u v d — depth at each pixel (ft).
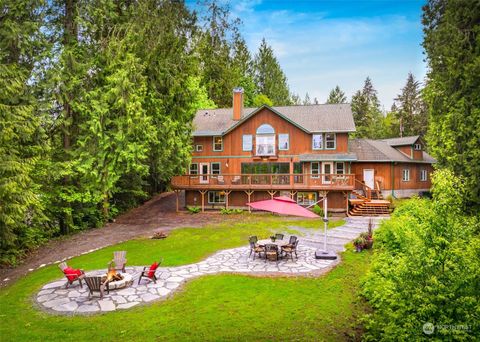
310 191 83.56
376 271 32.78
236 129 93.50
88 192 61.21
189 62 71.15
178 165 78.02
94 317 28.09
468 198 44.39
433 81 54.60
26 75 50.57
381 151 101.30
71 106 58.44
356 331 26.12
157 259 45.85
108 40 59.82
